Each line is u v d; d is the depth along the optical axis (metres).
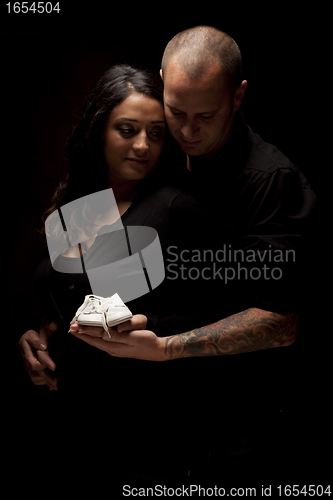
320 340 2.44
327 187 2.29
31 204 2.68
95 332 1.27
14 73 2.52
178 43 1.24
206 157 1.44
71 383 1.55
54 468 1.96
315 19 2.11
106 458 1.55
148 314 1.40
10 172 2.65
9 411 2.72
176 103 1.24
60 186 1.59
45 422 2.71
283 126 2.26
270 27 2.13
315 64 2.17
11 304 2.78
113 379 1.46
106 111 1.33
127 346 1.29
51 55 2.47
